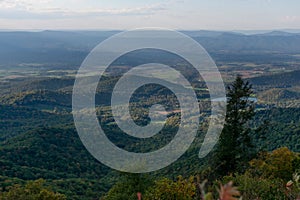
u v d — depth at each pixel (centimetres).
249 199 808
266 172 1534
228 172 2042
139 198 259
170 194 1243
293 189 439
